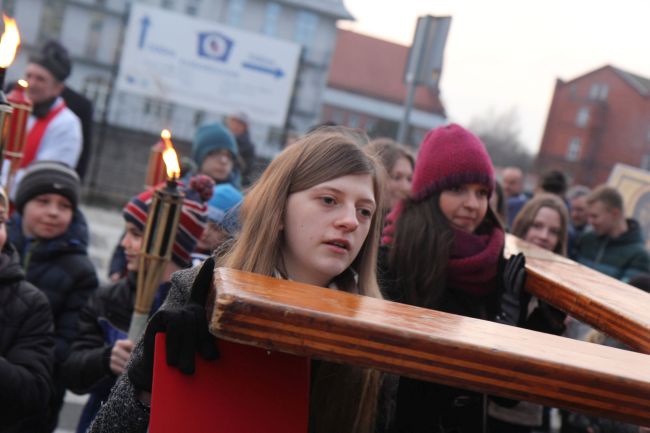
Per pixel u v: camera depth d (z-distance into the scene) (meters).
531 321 2.18
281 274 1.65
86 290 3.43
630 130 26.34
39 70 5.16
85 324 2.96
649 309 1.54
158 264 2.21
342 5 48.75
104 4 45.03
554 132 28.12
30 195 3.42
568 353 1.15
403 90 63.78
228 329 1.09
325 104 62.75
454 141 2.72
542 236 4.34
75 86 45.25
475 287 2.56
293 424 1.36
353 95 63.03
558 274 1.98
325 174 1.63
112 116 26.17
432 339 1.10
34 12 44.00
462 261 2.55
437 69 7.43
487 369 1.10
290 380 1.37
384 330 1.10
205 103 19.27
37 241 3.45
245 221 1.69
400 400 1.95
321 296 1.22
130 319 2.92
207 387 1.33
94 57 45.16
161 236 2.19
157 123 27.89
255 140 25.20
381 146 3.80
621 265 5.93
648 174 8.13
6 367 2.47
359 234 1.67
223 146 5.11
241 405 1.34
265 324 1.09
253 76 19.30
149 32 18.84
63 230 3.46
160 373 1.31
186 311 1.31
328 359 1.10
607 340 3.40
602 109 26.89
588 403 1.10
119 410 1.47
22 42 43.81
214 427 1.32
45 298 2.67
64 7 44.25
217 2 47.47
